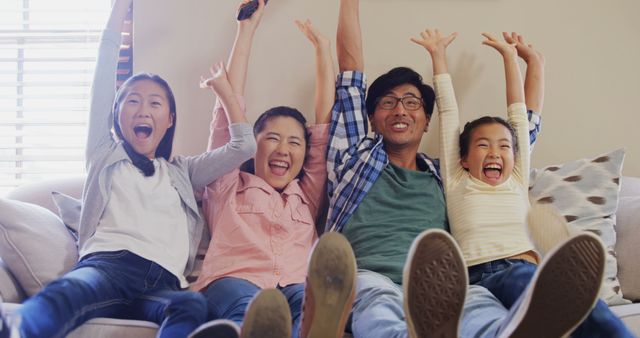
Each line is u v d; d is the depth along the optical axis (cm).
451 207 190
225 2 222
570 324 117
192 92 221
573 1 226
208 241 192
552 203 189
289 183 196
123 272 161
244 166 200
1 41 240
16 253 164
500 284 162
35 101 240
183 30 222
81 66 240
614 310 148
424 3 224
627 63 226
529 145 197
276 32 222
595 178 191
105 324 145
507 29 224
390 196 191
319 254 120
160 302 153
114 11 190
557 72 225
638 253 178
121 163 180
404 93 200
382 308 146
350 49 202
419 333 118
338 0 222
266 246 180
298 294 164
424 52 223
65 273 168
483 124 192
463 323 145
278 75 222
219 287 166
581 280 114
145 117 185
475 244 180
